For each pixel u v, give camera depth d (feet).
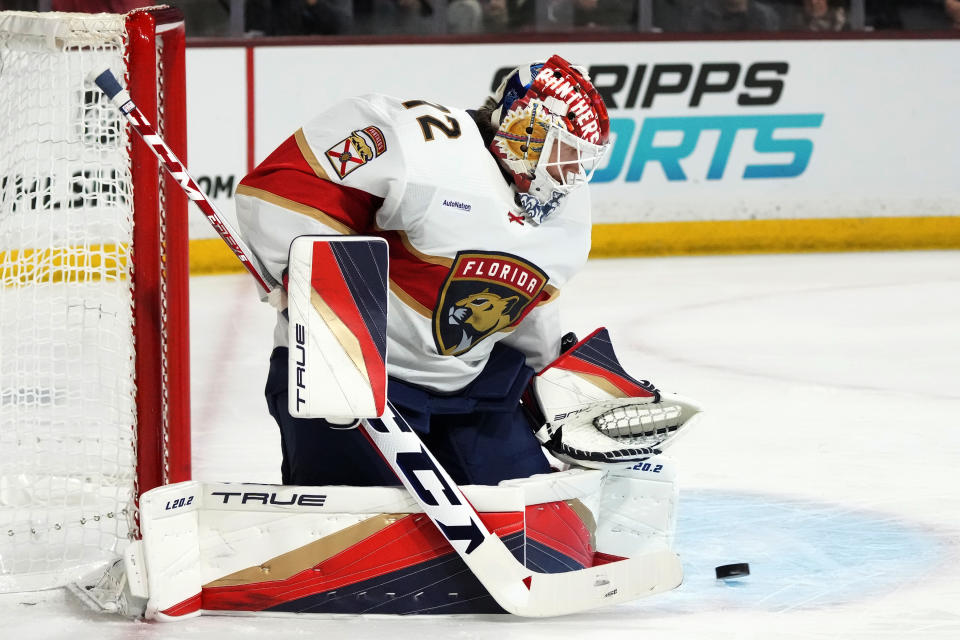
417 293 14.74
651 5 52.01
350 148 14.10
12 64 17.24
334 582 14.21
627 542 16.25
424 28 50.52
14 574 15.76
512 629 14.06
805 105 52.90
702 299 42.68
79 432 20.98
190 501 14.26
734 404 27.94
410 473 13.91
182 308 17.11
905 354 34.04
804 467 22.49
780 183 53.26
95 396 22.56
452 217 14.33
